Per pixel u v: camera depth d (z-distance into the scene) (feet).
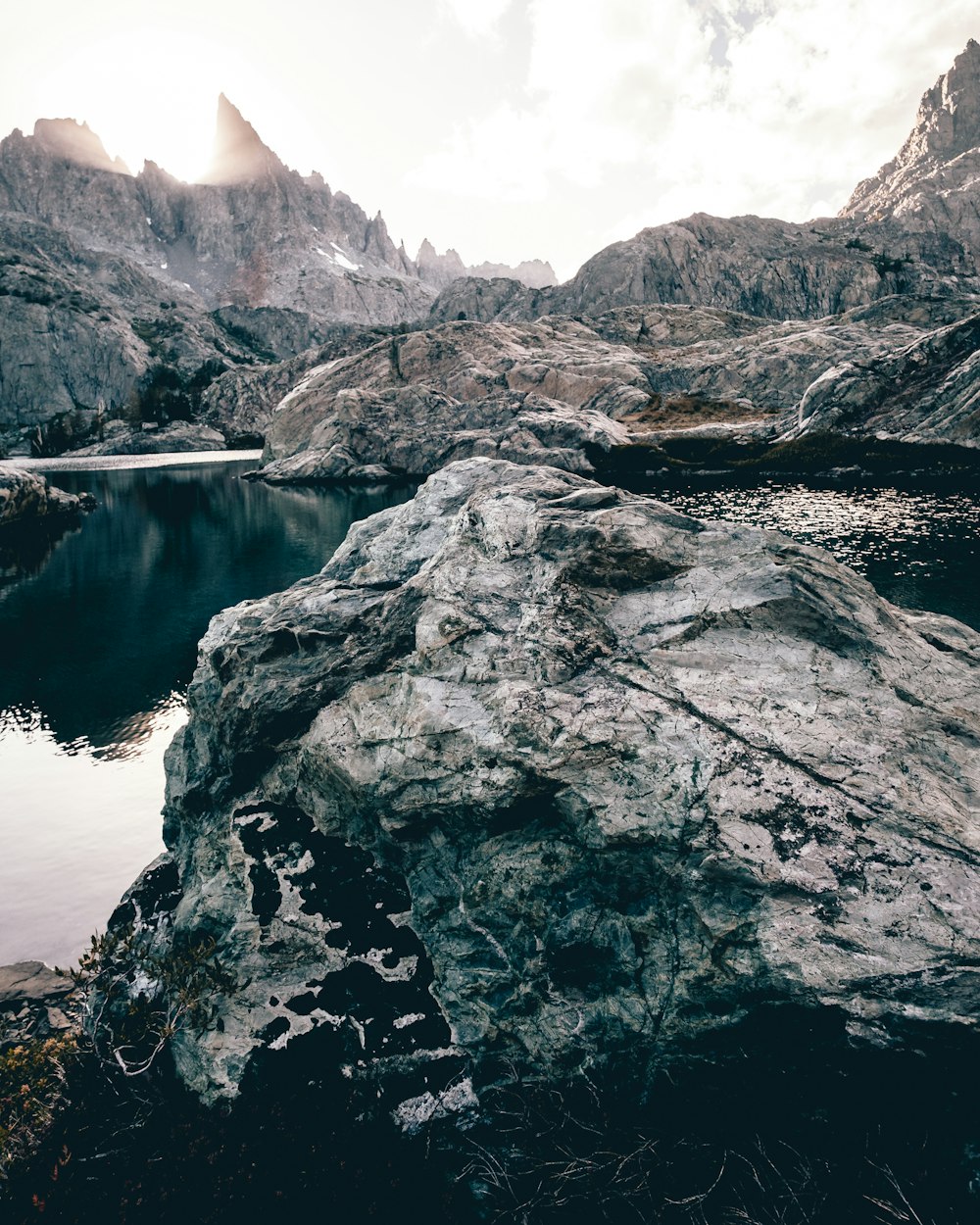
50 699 120.37
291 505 331.57
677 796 36.11
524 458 370.73
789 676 42.09
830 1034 29.22
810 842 33.27
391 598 62.54
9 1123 37.19
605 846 36.94
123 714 113.39
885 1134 29.17
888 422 296.10
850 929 30.14
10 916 64.54
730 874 33.04
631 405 461.37
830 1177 28.96
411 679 49.29
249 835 54.03
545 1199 31.81
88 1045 43.27
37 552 242.17
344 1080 37.86
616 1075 34.78
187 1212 32.83
